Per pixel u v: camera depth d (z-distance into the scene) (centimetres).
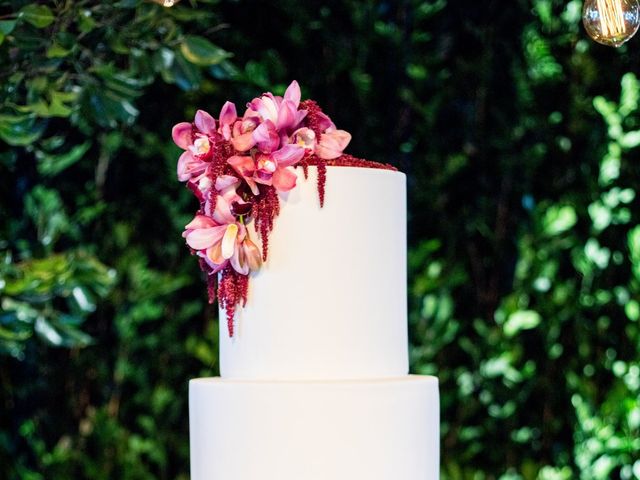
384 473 189
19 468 327
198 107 340
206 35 336
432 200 341
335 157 197
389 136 346
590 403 329
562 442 337
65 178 341
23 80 285
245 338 197
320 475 187
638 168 332
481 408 339
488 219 344
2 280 286
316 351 194
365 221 196
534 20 341
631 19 200
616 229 334
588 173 335
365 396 188
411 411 193
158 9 278
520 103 339
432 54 344
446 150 345
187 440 342
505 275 346
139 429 343
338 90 344
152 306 338
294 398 187
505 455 338
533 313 332
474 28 343
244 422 189
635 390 327
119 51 278
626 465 326
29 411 342
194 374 344
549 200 338
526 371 336
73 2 275
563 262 337
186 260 341
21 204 338
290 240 193
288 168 191
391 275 200
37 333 310
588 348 332
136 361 341
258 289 195
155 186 342
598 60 337
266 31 342
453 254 341
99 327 343
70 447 339
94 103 279
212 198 193
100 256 339
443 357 340
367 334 196
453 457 337
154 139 338
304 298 193
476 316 344
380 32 343
